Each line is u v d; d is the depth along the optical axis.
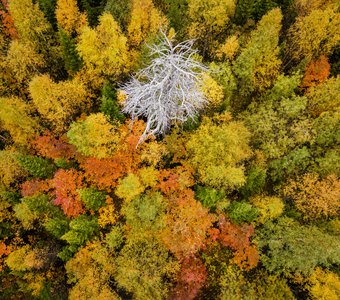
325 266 29.97
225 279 28.05
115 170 30.66
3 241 32.56
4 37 43.66
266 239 29.09
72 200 30.94
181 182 29.36
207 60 42.41
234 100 38.09
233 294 27.52
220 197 29.50
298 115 33.69
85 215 31.17
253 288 28.58
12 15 38.16
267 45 34.56
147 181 30.00
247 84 36.78
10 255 30.77
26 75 39.22
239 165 33.06
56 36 41.00
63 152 33.84
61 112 33.88
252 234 29.58
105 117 30.27
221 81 33.69
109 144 30.31
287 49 40.47
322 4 42.44
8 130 37.03
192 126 32.62
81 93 35.19
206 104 33.56
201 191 29.77
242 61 34.19
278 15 37.94
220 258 29.83
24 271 32.12
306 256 26.34
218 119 33.41
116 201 32.81
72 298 28.69
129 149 30.69
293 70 38.72
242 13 41.84
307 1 40.81
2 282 32.94
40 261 31.00
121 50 34.44
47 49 40.72
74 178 30.83
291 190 32.09
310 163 33.97
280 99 35.66
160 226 29.08
